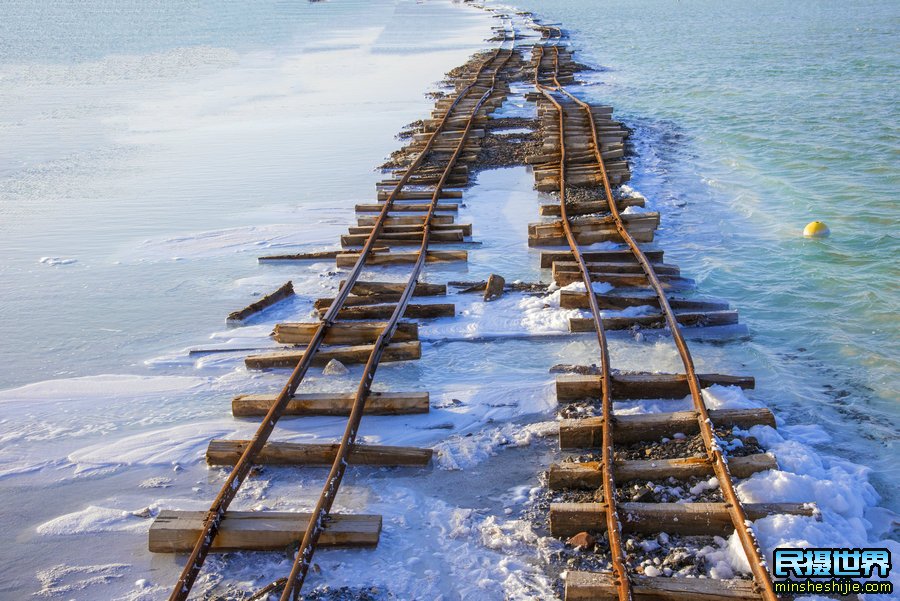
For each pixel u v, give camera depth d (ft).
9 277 35.22
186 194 48.47
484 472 19.71
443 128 66.33
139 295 32.76
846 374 25.04
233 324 29.45
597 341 27.17
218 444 20.45
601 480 18.38
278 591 15.47
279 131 68.08
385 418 22.36
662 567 15.57
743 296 31.71
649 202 45.24
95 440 21.85
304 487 19.22
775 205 44.70
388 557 16.55
